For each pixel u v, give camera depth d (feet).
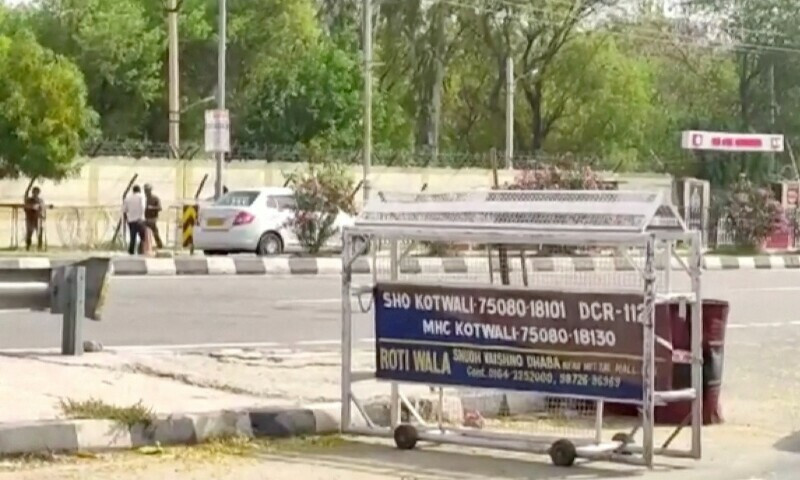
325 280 79.05
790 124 198.49
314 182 99.86
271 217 99.60
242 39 183.11
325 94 181.37
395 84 192.65
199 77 185.68
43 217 104.78
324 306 62.28
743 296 77.71
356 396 33.71
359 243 31.76
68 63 121.08
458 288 30.19
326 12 200.03
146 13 188.34
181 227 104.12
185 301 62.64
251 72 183.62
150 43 179.73
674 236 29.43
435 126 190.60
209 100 163.53
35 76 108.27
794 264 117.50
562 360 29.09
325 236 99.45
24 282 39.14
